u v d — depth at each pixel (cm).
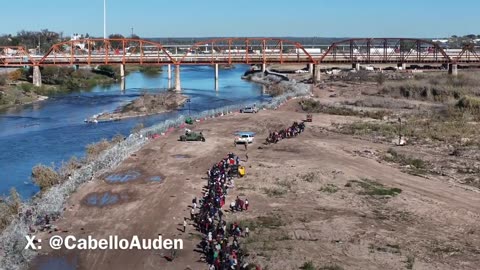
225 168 5722
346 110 10312
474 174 5809
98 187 5306
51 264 3688
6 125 9600
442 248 3850
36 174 5859
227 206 4709
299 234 4072
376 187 5275
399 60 18262
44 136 8506
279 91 14088
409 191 5162
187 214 4575
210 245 3806
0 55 18175
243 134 7344
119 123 9762
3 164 6644
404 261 3619
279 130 8456
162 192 5147
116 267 3650
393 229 4197
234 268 3475
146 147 7088
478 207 4725
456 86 13162
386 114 9850
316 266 3512
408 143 7375
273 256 3681
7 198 4981
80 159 6550
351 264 3562
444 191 5181
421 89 12800
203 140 7494
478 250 3822
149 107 11306
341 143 7344
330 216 4469
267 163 6209
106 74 19762
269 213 4538
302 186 5281
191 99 13225
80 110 11500
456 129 8169
